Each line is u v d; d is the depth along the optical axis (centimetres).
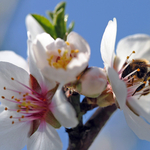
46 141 44
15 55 46
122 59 46
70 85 43
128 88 45
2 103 44
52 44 43
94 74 43
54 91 44
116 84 43
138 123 44
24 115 45
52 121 44
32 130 44
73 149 45
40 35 43
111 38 43
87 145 45
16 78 44
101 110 45
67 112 42
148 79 46
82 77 43
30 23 47
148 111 45
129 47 46
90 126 45
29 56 44
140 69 46
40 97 45
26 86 45
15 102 45
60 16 46
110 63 44
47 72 42
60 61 43
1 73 44
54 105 43
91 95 43
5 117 44
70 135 45
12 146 44
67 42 43
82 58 42
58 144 43
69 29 46
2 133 44
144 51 46
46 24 45
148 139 44
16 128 44
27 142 44
